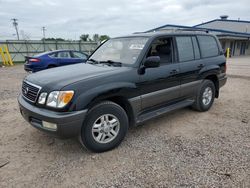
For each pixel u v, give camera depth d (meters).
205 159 2.82
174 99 3.99
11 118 4.47
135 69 3.23
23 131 3.79
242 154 2.93
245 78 9.74
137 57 3.36
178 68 3.87
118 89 2.96
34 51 24.64
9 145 3.27
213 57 4.75
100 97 2.81
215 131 3.73
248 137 3.47
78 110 2.62
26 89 3.11
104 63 3.68
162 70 3.58
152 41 3.53
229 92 6.80
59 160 2.85
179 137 3.50
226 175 2.47
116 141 3.11
